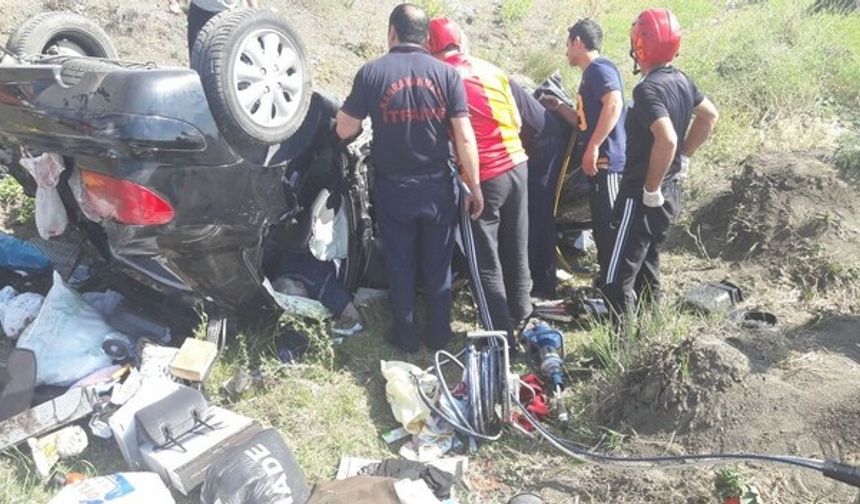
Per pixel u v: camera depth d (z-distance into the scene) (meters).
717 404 4.06
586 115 5.13
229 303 4.48
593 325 4.94
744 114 8.18
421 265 4.89
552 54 9.28
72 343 4.29
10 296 4.74
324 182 4.92
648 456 4.02
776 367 4.34
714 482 3.73
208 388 4.41
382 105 4.44
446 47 4.82
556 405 4.36
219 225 4.14
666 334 4.59
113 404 4.02
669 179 4.71
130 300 4.75
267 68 4.22
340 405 4.46
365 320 5.11
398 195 4.62
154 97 3.85
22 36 4.68
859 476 2.95
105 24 7.34
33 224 5.56
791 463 3.16
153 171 3.90
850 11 11.79
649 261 5.04
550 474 4.01
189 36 5.30
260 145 4.32
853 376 4.23
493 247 4.87
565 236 6.07
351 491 3.58
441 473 3.86
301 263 5.00
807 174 6.17
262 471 3.55
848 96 8.91
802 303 5.33
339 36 8.74
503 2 10.77
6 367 4.07
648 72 4.59
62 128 3.95
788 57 9.23
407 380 4.40
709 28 10.77
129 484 3.49
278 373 4.59
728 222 6.25
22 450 3.95
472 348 4.41
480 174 4.78
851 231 5.88
